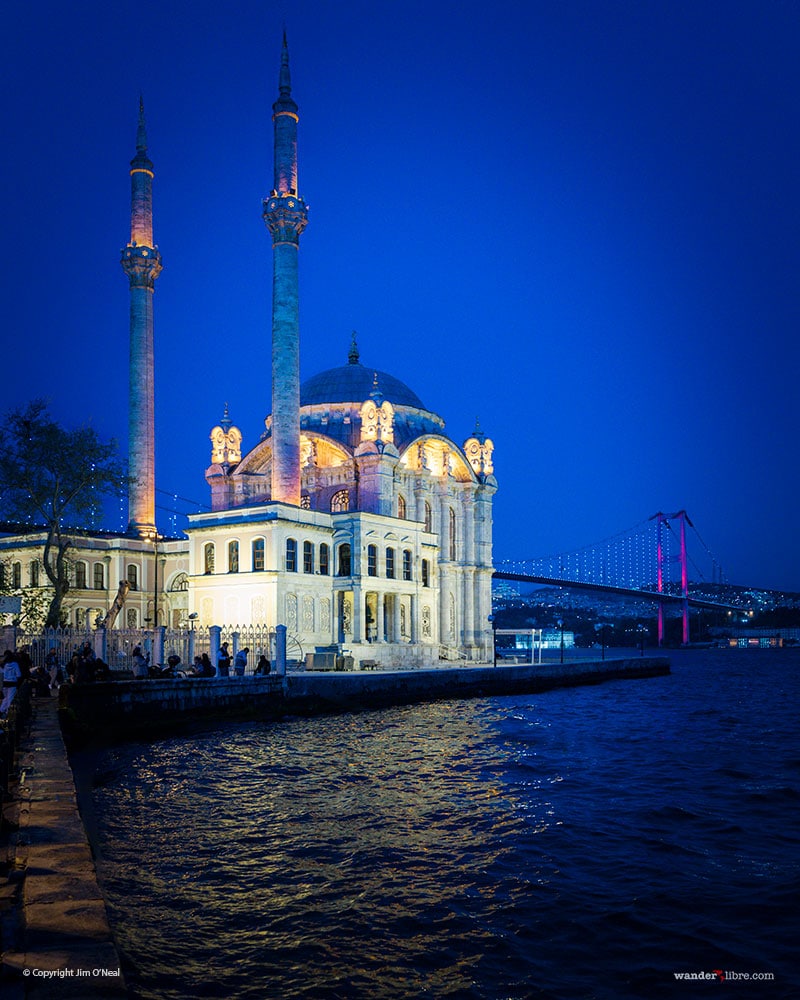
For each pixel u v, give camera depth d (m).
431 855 19.03
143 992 11.78
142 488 79.12
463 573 87.31
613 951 13.66
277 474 68.25
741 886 16.98
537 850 19.48
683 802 25.11
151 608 76.88
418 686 59.31
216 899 15.87
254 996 11.81
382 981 12.44
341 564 70.81
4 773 16.83
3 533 78.62
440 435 83.69
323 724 45.31
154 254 81.44
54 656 44.16
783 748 37.28
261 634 55.47
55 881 11.50
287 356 69.31
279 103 72.56
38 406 57.53
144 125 85.12
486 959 13.27
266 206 70.62
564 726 45.38
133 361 80.44
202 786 27.11
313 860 18.53
